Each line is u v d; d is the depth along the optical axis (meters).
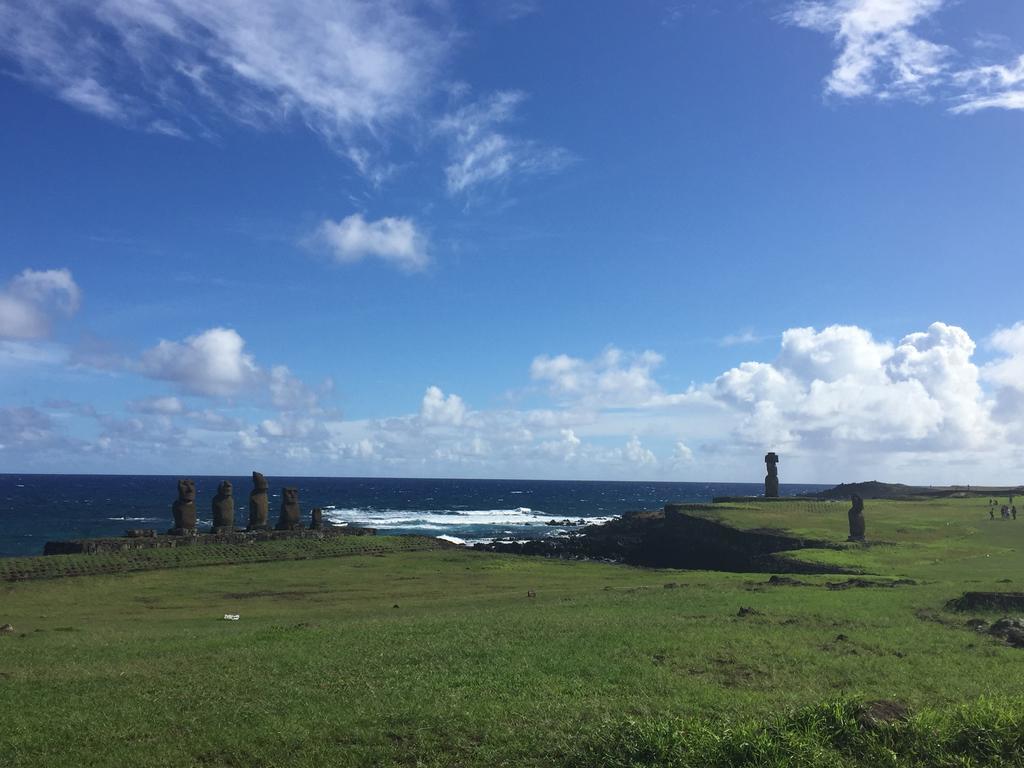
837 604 24.05
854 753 10.02
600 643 17.83
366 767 10.60
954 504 75.75
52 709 13.41
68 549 47.47
